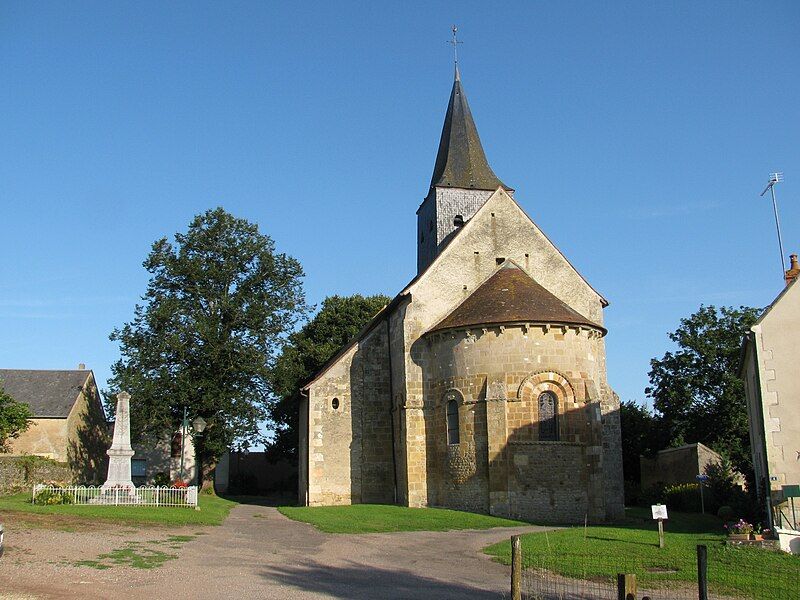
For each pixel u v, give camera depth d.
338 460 37.50
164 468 59.25
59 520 23.44
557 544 21.44
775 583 16.55
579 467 30.69
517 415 30.83
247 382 45.12
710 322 55.88
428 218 43.66
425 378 34.31
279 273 46.97
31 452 48.94
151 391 42.53
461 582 16.66
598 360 35.59
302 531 25.16
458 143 43.94
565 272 37.28
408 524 27.16
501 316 31.70
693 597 15.39
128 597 13.53
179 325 44.22
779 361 23.25
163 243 46.00
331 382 38.19
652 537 23.08
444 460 32.62
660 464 50.78
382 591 15.33
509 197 37.69
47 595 13.23
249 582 15.57
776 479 22.61
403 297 35.44
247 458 72.69
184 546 20.16
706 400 55.16
